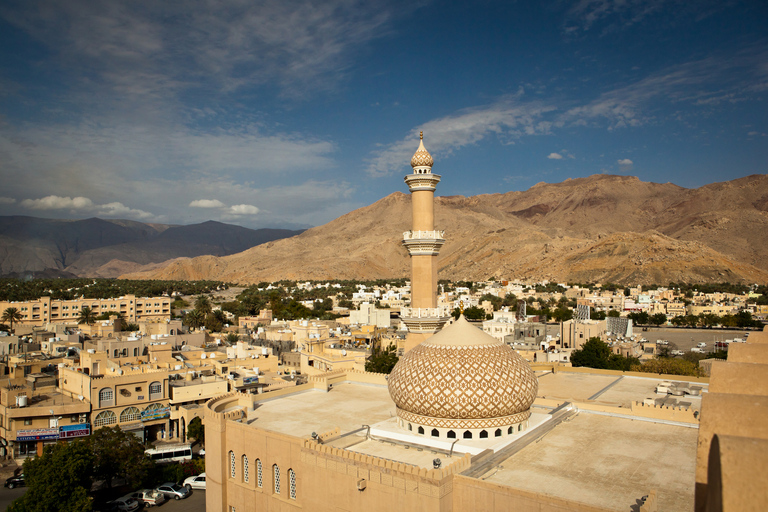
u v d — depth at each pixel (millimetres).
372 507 33188
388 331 149625
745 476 8234
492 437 38625
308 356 98438
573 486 32000
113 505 57000
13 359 89688
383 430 40438
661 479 33125
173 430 77125
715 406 10938
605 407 46344
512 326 143500
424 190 67750
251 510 41969
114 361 85000
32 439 67312
